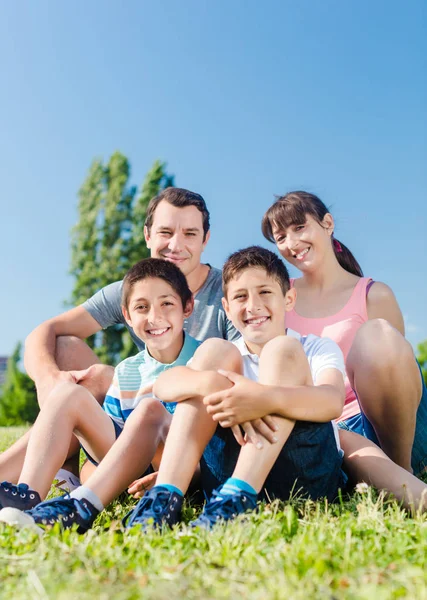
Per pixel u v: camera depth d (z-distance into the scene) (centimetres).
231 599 140
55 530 188
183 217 370
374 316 353
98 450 262
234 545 173
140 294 305
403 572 152
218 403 219
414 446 301
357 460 256
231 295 286
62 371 323
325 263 369
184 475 217
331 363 259
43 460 235
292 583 147
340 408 231
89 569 157
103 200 2481
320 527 189
